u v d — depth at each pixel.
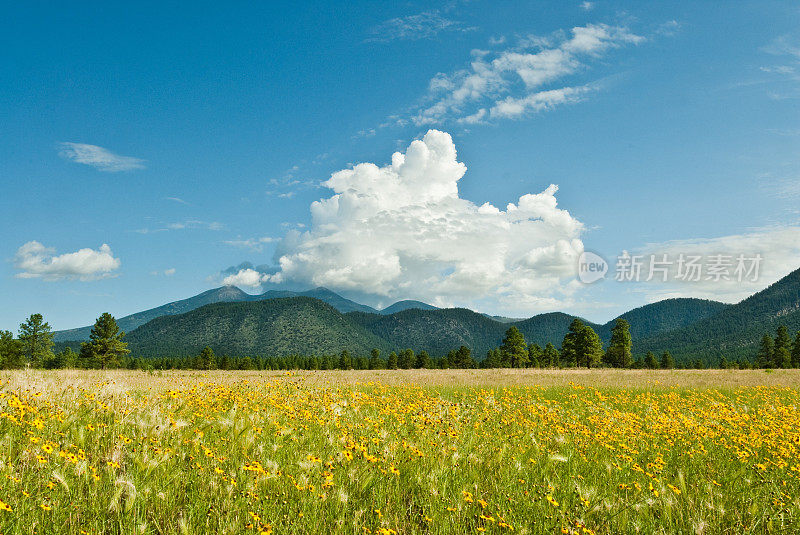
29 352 76.94
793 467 6.70
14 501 3.97
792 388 24.98
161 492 4.71
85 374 21.70
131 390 11.51
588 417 12.12
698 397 19.50
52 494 4.32
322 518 4.57
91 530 3.91
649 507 5.38
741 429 10.39
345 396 13.20
